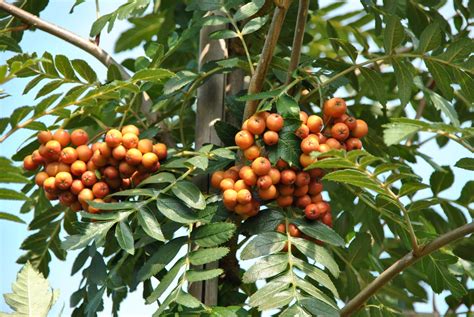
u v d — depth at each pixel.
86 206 1.03
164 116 1.16
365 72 1.07
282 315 0.93
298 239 0.99
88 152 1.02
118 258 1.10
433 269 1.12
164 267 0.99
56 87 1.06
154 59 1.08
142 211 0.99
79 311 1.09
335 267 0.98
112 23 1.08
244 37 1.17
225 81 1.12
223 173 1.01
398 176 0.96
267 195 0.99
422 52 1.05
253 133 0.99
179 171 1.04
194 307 0.94
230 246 1.07
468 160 0.97
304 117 1.00
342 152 0.94
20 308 0.98
